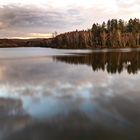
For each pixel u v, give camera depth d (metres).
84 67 34.12
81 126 10.96
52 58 52.38
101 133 10.30
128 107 13.55
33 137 9.96
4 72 28.20
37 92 17.44
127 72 28.11
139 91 17.48
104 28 162.25
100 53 73.94
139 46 142.62
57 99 15.41
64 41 169.62
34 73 27.27
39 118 11.93
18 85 19.98
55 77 24.23
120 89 18.27
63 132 10.41
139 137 9.89
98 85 19.95
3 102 14.76
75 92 17.39
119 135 10.09
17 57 56.56
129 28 169.00
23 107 13.72
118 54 66.38
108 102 14.63
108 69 31.44
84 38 154.12
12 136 10.03
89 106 13.83
